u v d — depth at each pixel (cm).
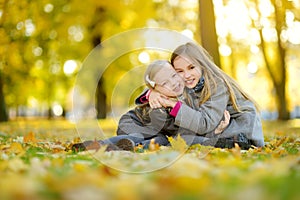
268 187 208
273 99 2406
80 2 1445
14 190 196
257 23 1652
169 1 1563
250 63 2002
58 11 1450
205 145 449
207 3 974
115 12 1474
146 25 1530
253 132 482
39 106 3350
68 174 257
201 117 441
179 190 209
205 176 249
